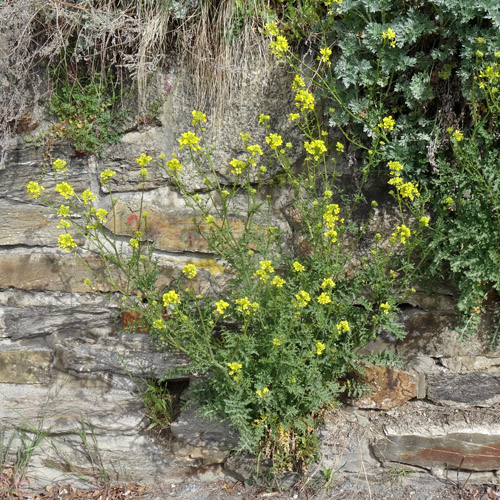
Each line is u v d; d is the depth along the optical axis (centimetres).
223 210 307
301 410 335
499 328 330
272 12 330
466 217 307
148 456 370
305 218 312
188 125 339
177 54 334
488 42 291
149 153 343
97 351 362
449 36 299
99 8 336
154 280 324
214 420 355
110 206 351
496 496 338
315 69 324
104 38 330
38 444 375
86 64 338
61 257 357
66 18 331
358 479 350
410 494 345
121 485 372
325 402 335
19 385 372
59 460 378
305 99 293
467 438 338
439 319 336
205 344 313
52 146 347
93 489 373
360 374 345
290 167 336
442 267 325
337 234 310
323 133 314
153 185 347
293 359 311
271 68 328
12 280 361
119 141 344
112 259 317
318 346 294
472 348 336
